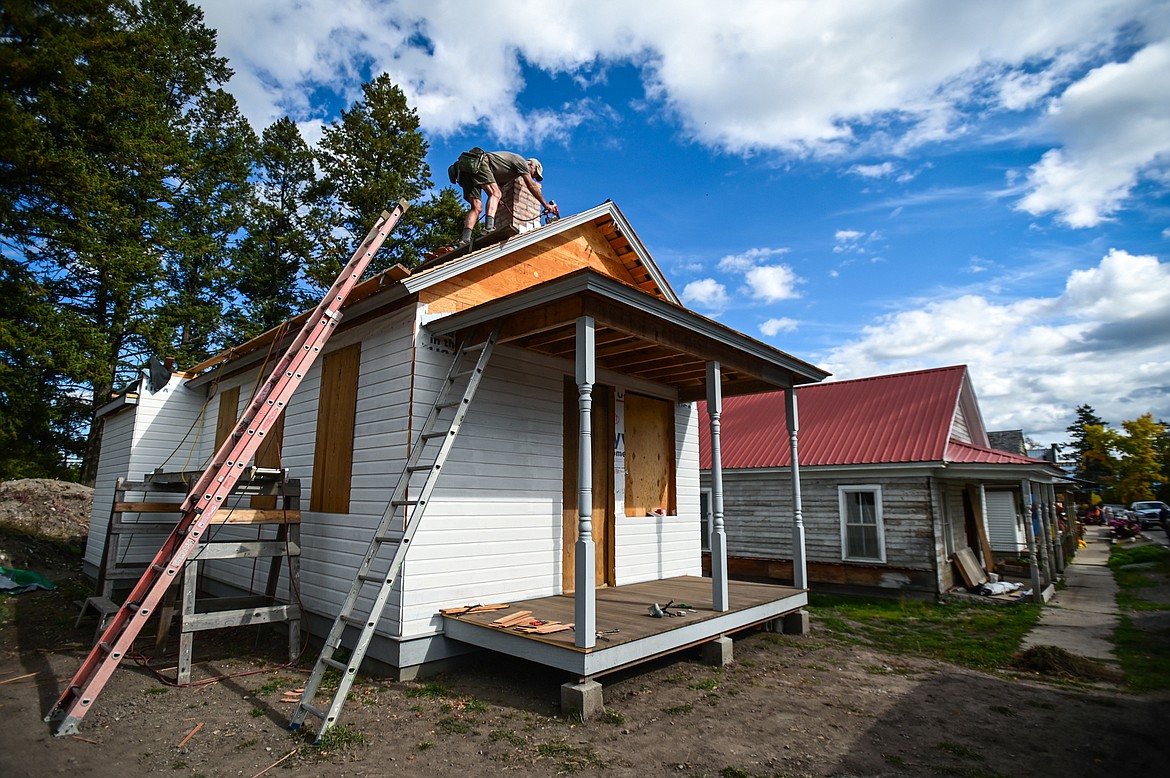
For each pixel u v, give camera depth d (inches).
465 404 233.1
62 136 612.1
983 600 460.4
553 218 370.6
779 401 670.5
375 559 247.1
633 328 237.0
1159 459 1726.1
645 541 357.7
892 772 163.3
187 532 208.4
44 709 194.4
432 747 171.9
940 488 507.5
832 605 450.9
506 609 256.1
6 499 598.9
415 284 252.2
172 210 863.1
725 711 207.3
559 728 187.0
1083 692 239.1
